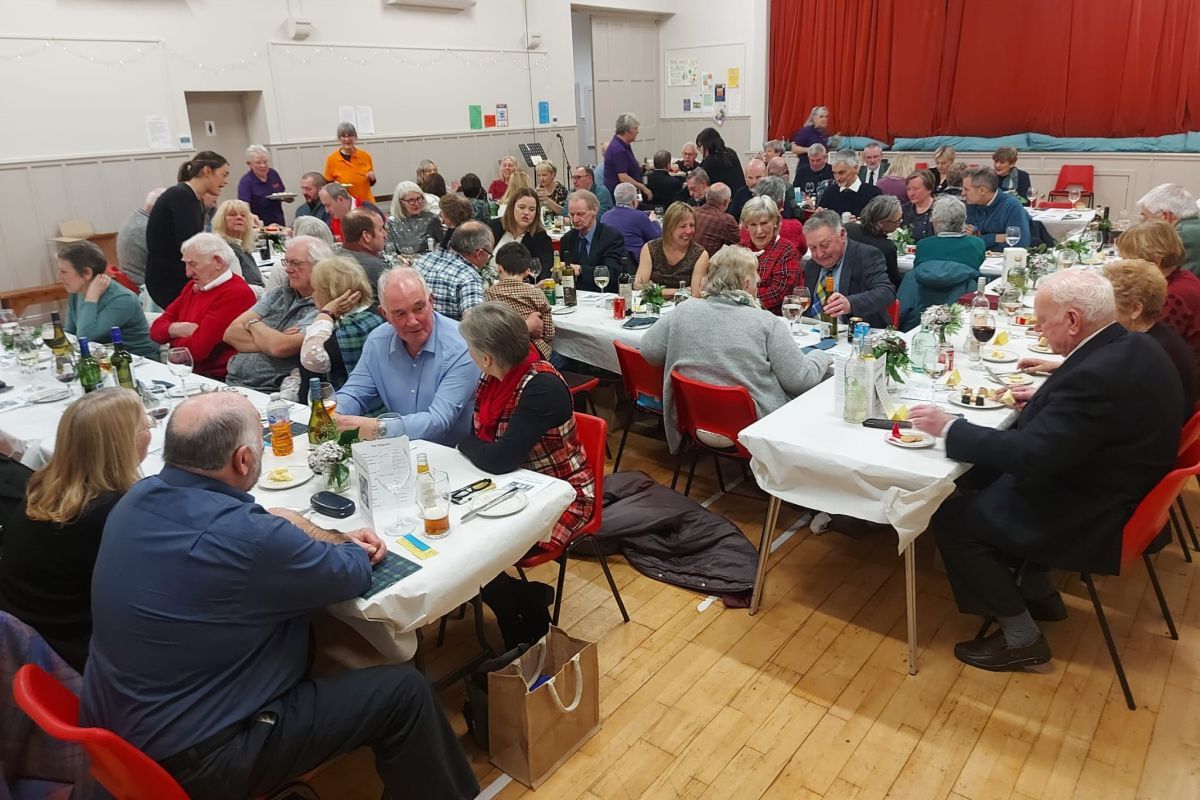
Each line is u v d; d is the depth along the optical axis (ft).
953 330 10.41
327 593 5.19
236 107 25.43
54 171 21.40
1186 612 8.73
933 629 8.64
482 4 30.12
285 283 11.30
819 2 32.19
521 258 11.67
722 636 8.64
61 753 5.14
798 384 9.84
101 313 11.94
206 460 5.04
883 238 14.05
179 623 4.79
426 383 8.77
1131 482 6.94
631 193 19.81
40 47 20.63
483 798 6.59
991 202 17.54
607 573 8.79
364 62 27.14
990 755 6.88
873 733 7.19
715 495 11.81
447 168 30.32
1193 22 25.17
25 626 5.11
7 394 10.27
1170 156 25.95
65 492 5.76
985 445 7.02
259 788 5.04
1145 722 7.17
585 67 36.32
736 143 36.78
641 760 6.97
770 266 13.74
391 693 5.43
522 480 7.04
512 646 7.98
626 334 12.17
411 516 6.43
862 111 31.99
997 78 28.84
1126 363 6.75
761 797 6.55
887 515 7.35
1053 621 8.62
